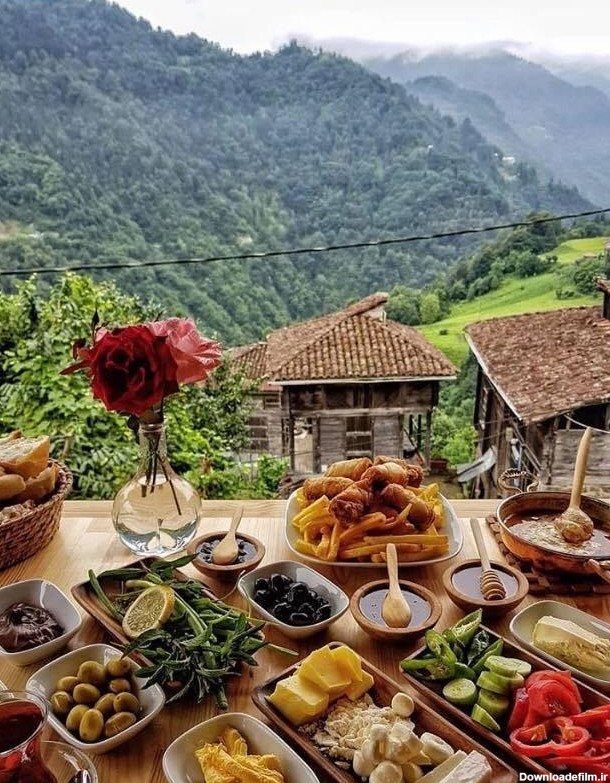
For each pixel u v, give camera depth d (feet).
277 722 2.42
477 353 21.48
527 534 3.70
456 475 25.55
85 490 9.68
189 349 3.08
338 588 3.28
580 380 16.90
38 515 3.74
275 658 2.97
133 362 2.99
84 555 3.87
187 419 14.10
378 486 3.88
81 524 4.27
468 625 2.84
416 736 2.20
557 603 3.11
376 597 3.28
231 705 2.69
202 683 2.59
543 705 2.33
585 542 3.59
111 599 3.20
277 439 29.09
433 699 2.52
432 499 4.11
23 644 2.90
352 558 3.65
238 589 3.26
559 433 16.21
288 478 21.59
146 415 3.42
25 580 3.41
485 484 23.29
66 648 3.03
